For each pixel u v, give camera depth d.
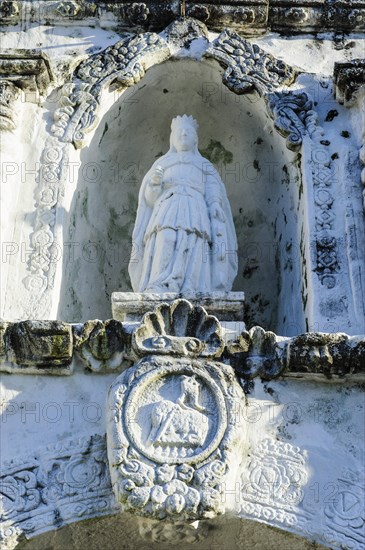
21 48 12.91
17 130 12.24
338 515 10.05
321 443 10.34
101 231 12.70
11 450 10.27
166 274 11.44
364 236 11.60
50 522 9.98
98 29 13.20
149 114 13.19
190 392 10.27
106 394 10.48
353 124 12.37
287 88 12.66
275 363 10.52
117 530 10.16
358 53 13.15
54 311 11.33
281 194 12.63
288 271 12.27
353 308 11.25
